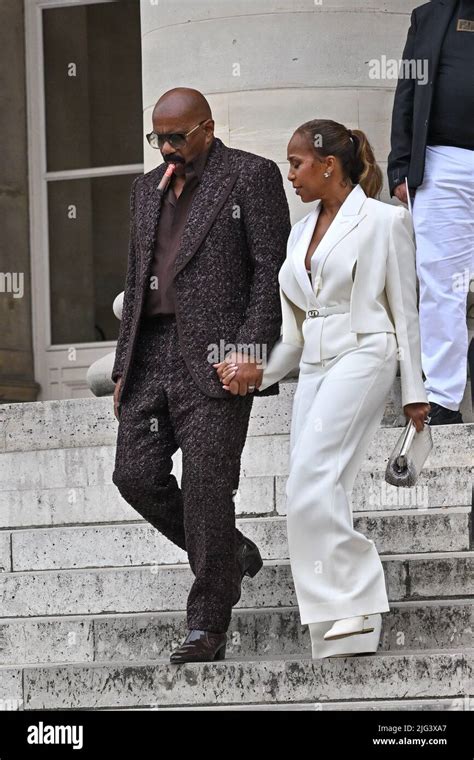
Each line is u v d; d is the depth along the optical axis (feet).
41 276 56.49
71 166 56.49
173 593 31.48
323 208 28.96
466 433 35.40
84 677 28.14
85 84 56.39
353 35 41.98
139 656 29.99
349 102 41.98
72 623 30.35
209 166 29.07
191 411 28.45
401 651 28.12
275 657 28.68
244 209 28.76
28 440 39.60
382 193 42.24
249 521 32.83
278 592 30.55
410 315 28.17
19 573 33.14
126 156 56.18
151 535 33.45
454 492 33.55
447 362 37.58
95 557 33.71
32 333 56.49
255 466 36.60
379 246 28.09
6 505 37.06
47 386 56.39
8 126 56.39
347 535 27.40
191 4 42.45
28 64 56.54
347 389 27.76
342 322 28.14
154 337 29.30
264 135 41.83
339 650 27.45
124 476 29.04
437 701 26.68
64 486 37.99
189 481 28.22
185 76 42.47
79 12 56.44
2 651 30.63
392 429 35.83
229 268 28.71
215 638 28.02
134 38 56.13
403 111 38.01
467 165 37.50
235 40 42.06
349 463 27.73
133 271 29.91
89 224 56.39
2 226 56.13
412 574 30.12
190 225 28.76
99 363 43.50
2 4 56.39
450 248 37.68
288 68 41.86
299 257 28.40
